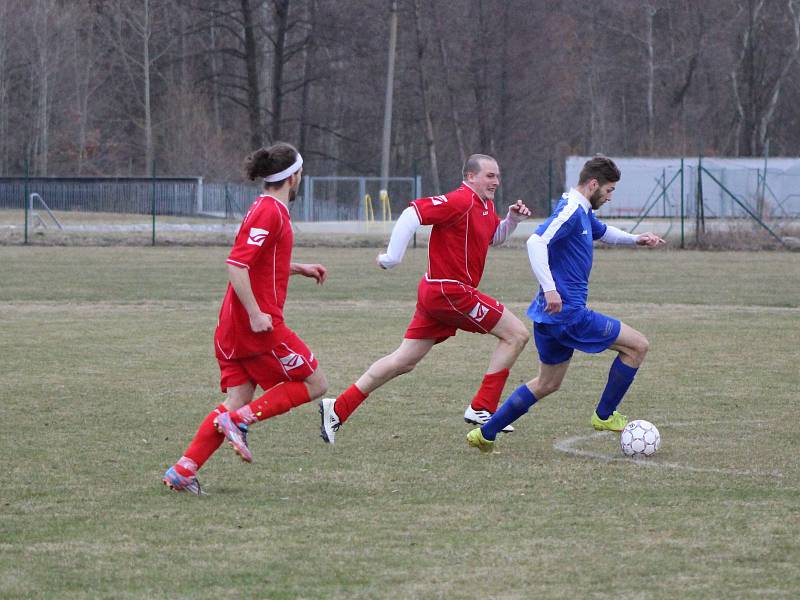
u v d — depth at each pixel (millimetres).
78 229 133625
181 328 50500
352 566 17188
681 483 22656
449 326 26328
